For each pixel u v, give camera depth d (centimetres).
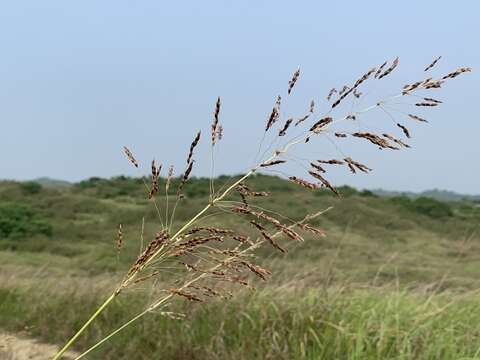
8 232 1920
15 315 657
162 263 133
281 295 585
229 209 132
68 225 2070
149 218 1789
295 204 2067
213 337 505
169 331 545
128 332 561
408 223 2134
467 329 506
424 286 613
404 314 528
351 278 633
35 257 1623
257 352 482
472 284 699
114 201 2561
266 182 2353
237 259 136
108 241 1717
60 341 572
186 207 1778
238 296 571
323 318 521
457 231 2033
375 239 1823
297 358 465
